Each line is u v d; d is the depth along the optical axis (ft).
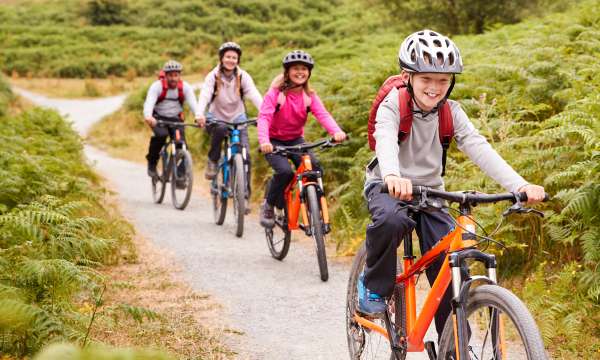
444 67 9.95
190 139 49.47
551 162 17.99
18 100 102.27
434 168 11.01
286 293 18.43
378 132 10.44
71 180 24.95
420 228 10.83
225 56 26.91
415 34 10.30
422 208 9.41
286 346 14.56
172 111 32.24
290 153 20.75
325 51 59.77
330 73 35.12
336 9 212.64
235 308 17.10
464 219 9.39
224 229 27.30
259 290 18.70
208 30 193.98
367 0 73.97
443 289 9.74
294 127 21.34
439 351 9.67
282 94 20.76
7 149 27.27
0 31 195.00
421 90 10.27
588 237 15.31
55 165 26.66
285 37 170.60
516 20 66.80
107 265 20.81
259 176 34.27
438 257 10.23
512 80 23.52
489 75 24.75
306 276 20.20
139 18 210.18
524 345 7.96
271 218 21.81
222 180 27.45
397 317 11.00
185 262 21.68
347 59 57.36
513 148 19.93
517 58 24.75
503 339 8.61
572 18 28.63
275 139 21.54
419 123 10.64
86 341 12.14
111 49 175.22
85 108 106.93
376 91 28.27
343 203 24.45
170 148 33.30
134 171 47.67
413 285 10.81
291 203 21.01
